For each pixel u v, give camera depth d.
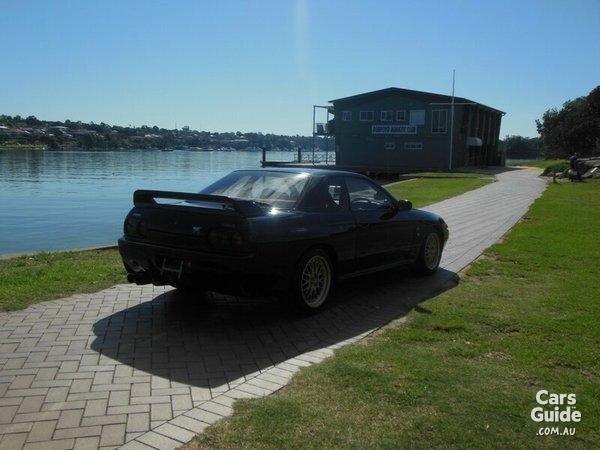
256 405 3.72
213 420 3.57
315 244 5.94
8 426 3.48
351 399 3.79
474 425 3.46
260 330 5.52
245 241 5.27
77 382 4.17
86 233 19.50
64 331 5.33
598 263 8.58
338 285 6.90
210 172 58.88
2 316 5.72
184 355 4.80
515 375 4.25
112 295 6.66
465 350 4.78
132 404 3.82
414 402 3.75
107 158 97.44
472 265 8.55
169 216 5.71
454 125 53.78
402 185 28.11
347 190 6.75
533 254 9.31
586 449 3.24
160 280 5.91
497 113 66.44
